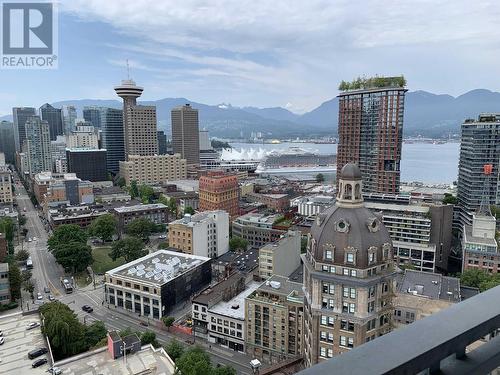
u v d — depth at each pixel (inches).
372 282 3147.1
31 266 7367.1
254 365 4010.8
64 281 6609.3
